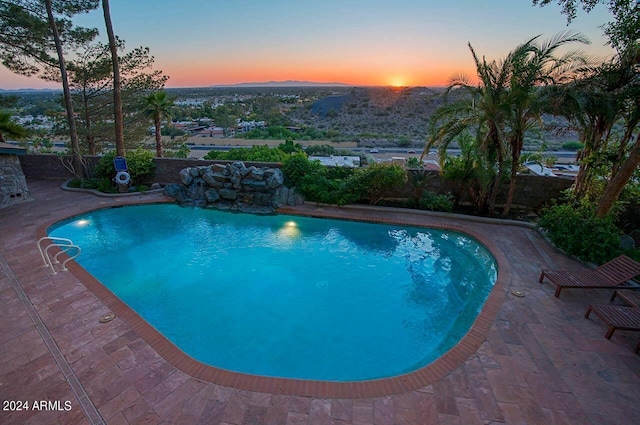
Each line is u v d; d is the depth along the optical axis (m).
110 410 3.97
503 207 11.84
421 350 5.73
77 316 5.74
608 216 8.45
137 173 14.04
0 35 14.56
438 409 4.04
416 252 9.44
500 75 9.41
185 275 8.17
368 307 7.02
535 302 6.27
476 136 10.31
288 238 10.23
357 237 10.29
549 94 9.09
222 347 5.77
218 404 4.09
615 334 5.38
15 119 17.70
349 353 5.66
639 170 8.91
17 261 7.71
